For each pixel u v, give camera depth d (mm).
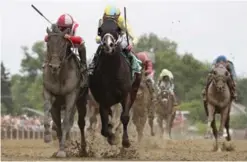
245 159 23000
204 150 29484
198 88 100000
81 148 24328
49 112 22531
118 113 30531
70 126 23969
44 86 22844
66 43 22484
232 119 67812
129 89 23125
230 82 30125
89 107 31859
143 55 31469
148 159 22469
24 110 107250
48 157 23109
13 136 60375
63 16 23484
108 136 23297
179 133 58656
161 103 39781
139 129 31484
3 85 111438
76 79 23031
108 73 22719
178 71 103562
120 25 23328
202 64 104250
